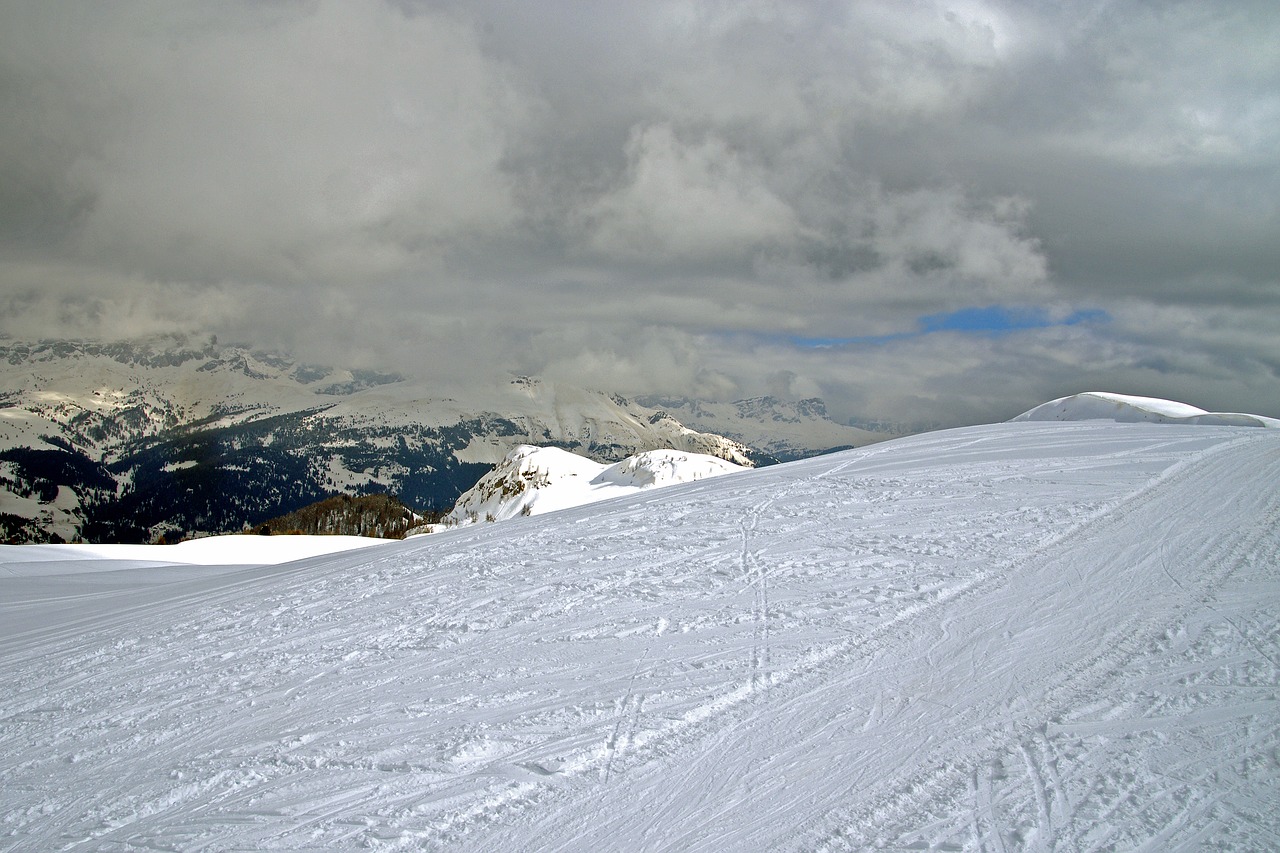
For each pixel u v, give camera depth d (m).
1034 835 5.82
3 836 7.38
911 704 7.97
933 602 10.53
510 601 12.81
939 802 6.36
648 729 7.96
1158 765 6.52
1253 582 10.05
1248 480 14.77
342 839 6.64
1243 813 5.85
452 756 7.81
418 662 10.62
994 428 26.61
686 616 10.99
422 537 24.42
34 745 9.59
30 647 15.29
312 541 42.16
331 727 8.84
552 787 7.13
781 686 8.60
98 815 7.55
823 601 10.98
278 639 12.85
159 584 24.50
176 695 10.77
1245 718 7.07
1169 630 8.94
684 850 6.16
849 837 6.07
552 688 9.14
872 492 17.50
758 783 6.91
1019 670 8.43
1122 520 13.20
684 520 17.19
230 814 7.23
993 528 13.55
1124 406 27.83
